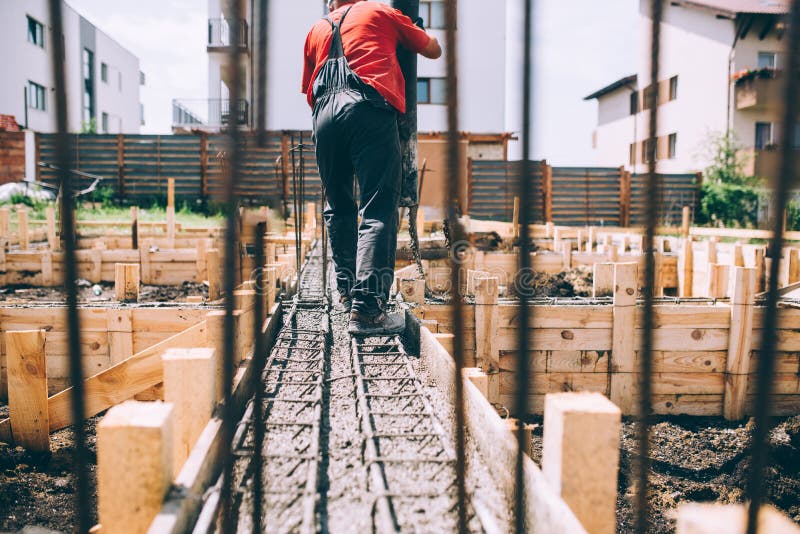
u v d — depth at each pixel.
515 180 1.63
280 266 4.45
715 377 4.85
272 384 2.24
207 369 1.68
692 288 8.16
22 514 2.86
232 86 1.63
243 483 1.53
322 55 2.87
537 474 1.33
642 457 1.52
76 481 1.46
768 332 1.45
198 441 1.51
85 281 8.04
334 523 1.35
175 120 23.03
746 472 3.67
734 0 20.77
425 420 1.93
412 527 1.34
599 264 5.21
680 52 21.25
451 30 1.70
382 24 2.81
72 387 1.51
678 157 21.56
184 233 11.12
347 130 2.79
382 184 2.83
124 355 4.46
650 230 1.58
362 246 2.90
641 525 1.47
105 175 18.39
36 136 17.56
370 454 1.64
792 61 1.39
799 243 7.58
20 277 8.08
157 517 1.17
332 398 2.12
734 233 9.82
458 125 1.74
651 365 1.57
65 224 1.51
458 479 1.38
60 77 1.46
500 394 4.75
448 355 2.21
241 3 1.61
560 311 4.72
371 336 2.95
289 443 1.74
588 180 19.11
